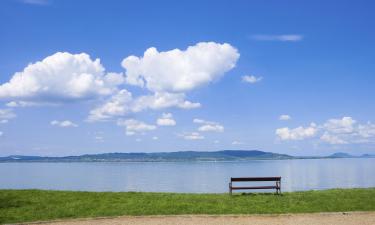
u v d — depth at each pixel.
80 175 159.50
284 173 152.38
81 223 16.05
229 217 16.89
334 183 88.56
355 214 17.25
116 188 81.12
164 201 20.75
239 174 149.00
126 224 15.75
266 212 17.77
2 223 16.14
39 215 17.61
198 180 111.19
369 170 172.62
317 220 16.12
